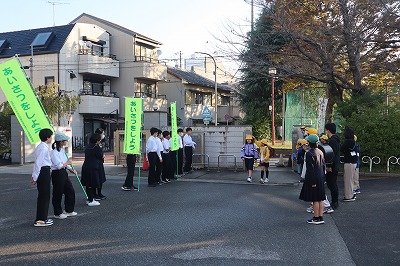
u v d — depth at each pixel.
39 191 6.79
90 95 26.92
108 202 8.93
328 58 13.67
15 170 15.55
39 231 6.44
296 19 14.16
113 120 28.67
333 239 5.86
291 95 23.72
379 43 13.39
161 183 11.87
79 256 5.16
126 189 10.60
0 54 27.62
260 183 11.63
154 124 15.99
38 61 26.25
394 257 5.05
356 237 5.96
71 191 7.52
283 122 23.25
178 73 36.34
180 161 13.28
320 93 26.33
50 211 8.05
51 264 4.87
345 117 13.80
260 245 5.57
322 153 6.90
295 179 12.18
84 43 27.28
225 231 6.33
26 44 27.50
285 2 14.20
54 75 25.81
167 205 8.51
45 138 6.81
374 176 12.13
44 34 27.39
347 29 12.87
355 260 4.95
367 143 12.62
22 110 7.68
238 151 14.39
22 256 5.18
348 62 14.66
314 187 6.67
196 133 14.77
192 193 10.04
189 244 5.64
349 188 8.67
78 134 26.89
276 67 14.57
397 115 12.60
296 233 6.19
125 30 30.30
